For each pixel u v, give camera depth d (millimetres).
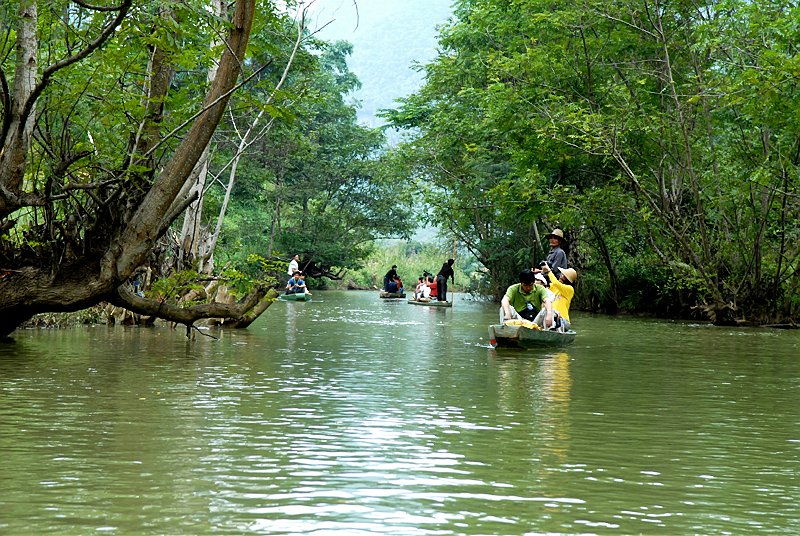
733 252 27141
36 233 14000
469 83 39000
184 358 13328
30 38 12883
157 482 5809
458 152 41062
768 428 8344
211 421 8062
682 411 9273
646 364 14070
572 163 30969
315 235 61844
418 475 6133
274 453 6746
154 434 7398
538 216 32875
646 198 28234
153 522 4922
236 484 5789
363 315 28109
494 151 39375
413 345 16766
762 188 25844
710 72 25891
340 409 8891
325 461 6508
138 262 13234
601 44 29031
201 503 5320
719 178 26609
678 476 6301
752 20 23094
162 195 12977
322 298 44781
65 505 5242
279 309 31297
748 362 14633
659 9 28109
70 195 13062
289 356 14109
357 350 15469
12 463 6289
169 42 12172
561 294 17953
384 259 72062
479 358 14414
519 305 17328
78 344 15094
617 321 27875
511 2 32406
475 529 4902
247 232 58469
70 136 14508
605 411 9133
